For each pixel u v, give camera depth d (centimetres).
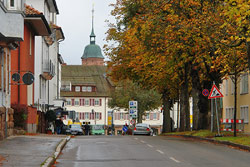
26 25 4128
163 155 2112
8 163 1641
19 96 4022
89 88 13838
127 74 5600
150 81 5112
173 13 3641
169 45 3584
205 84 4184
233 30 2917
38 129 4991
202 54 3450
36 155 1923
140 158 1975
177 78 5066
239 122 4675
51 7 6494
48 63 5641
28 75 3089
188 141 3250
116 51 5559
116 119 13762
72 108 13700
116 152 2252
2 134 2775
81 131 6744
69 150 2359
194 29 3294
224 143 2930
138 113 9294
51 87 7488
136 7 4466
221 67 3522
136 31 4247
